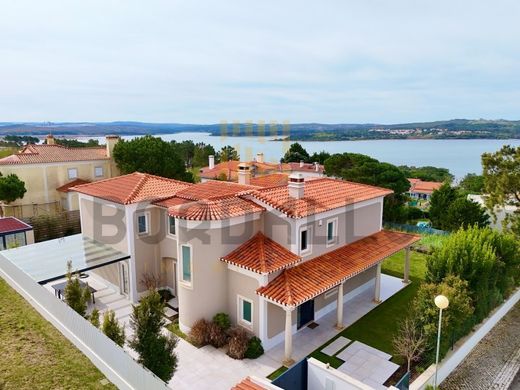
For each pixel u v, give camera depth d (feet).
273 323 59.31
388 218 140.87
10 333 55.01
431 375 51.11
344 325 66.33
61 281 81.20
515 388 54.19
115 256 73.77
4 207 137.08
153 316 44.01
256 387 39.91
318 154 287.48
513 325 71.67
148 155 160.25
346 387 41.47
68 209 146.72
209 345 59.36
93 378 45.44
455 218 124.16
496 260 69.21
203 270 59.98
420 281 86.22
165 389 37.11
